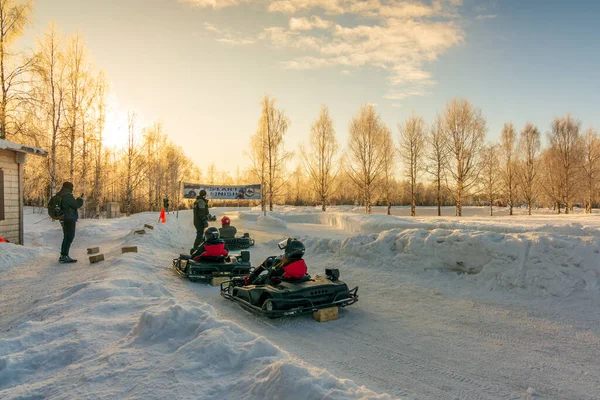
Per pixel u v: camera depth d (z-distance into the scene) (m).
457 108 44.69
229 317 6.22
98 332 4.48
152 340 4.12
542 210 65.75
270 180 44.03
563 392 3.67
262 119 43.69
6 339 4.27
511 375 4.05
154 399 2.89
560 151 49.69
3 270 10.38
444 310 6.39
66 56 26.92
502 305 6.41
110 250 13.91
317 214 31.09
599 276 6.23
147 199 57.53
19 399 3.04
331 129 47.25
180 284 8.67
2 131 20.88
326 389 2.84
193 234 22.05
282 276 6.59
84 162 29.12
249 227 26.25
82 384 3.18
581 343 4.82
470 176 44.12
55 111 25.73
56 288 7.93
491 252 7.46
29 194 29.36
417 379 3.97
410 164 47.75
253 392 2.93
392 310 6.50
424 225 16.05
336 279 6.89
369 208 46.16
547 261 6.74
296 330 5.59
